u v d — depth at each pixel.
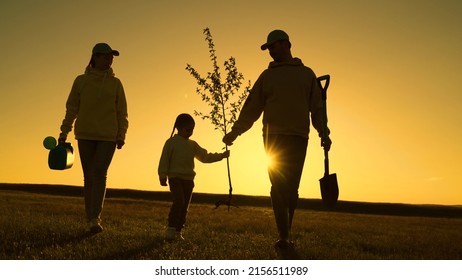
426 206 66.56
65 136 11.30
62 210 18.09
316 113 9.66
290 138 9.14
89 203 11.20
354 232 14.37
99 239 9.63
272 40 9.65
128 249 8.64
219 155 11.05
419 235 14.10
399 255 9.33
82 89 11.13
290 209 9.41
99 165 10.84
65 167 11.16
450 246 11.02
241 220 17.19
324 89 9.67
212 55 15.86
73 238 9.65
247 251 8.84
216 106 15.77
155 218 16.84
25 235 9.70
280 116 9.18
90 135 10.91
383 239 12.14
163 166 10.44
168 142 10.60
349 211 58.38
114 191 75.56
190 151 10.72
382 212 59.09
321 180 9.38
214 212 22.84
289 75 9.33
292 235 12.45
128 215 17.66
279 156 9.16
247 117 9.73
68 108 11.27
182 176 10.53
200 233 11.80
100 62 11.34
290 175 9.12
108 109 11.07
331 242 11.09
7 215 14.29
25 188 73.25
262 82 9.57
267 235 12.04
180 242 9.88
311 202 66.38
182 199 10.47
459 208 65.56
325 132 9.54
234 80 15.77
